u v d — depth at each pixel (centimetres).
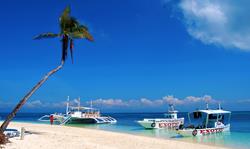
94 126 5853
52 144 2081
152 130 4597
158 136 3616
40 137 2458
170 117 5281
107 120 6769
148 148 2228
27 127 4178
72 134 3089
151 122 4703
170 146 2419
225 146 2712
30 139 2278
